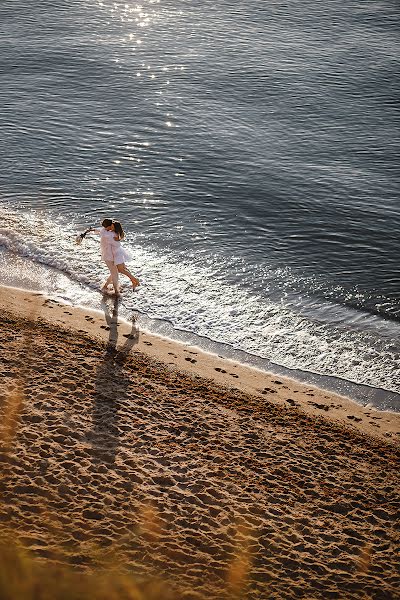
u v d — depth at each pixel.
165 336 14.78
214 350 14.58
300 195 21.02
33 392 11.79
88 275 16.58
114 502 9.67
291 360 14.54
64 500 9.51
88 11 36.16
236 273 17.36
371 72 29.98
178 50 31.55
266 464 11.20
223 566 8.94
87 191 20.58
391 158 23.55
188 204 20.28
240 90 27.95
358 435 12.43
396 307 16.55
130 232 18.69
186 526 9.52
